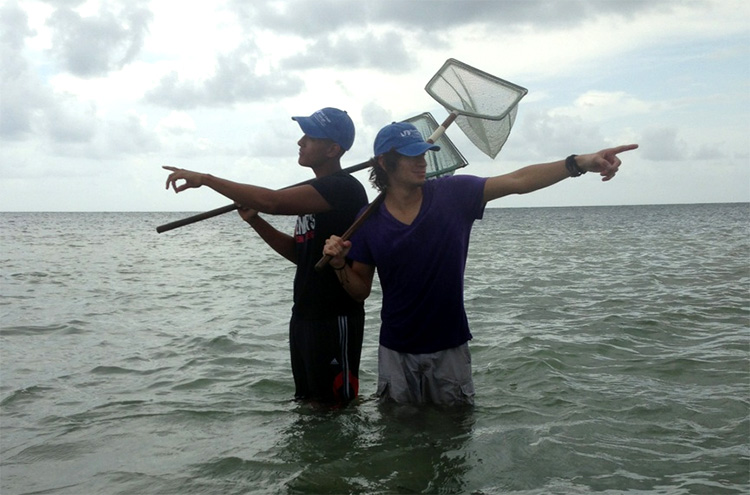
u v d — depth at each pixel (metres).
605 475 3.25
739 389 4.66
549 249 21.55
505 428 3.91
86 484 3.33
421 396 3.99
